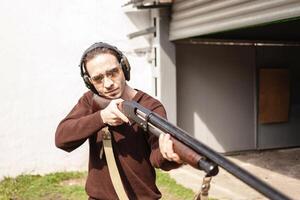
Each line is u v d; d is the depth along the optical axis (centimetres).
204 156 113
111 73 171
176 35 686
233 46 798
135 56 744
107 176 178
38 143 698
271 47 830
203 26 595
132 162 175
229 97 802
